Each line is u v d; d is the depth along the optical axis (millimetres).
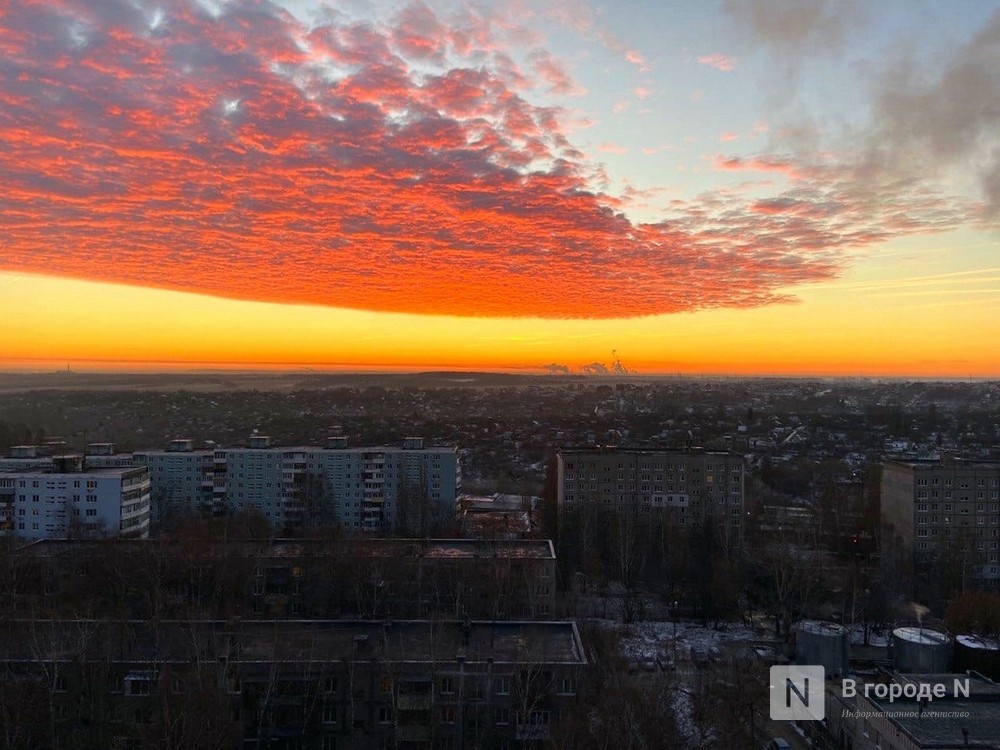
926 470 120375
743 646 88875
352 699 55406
